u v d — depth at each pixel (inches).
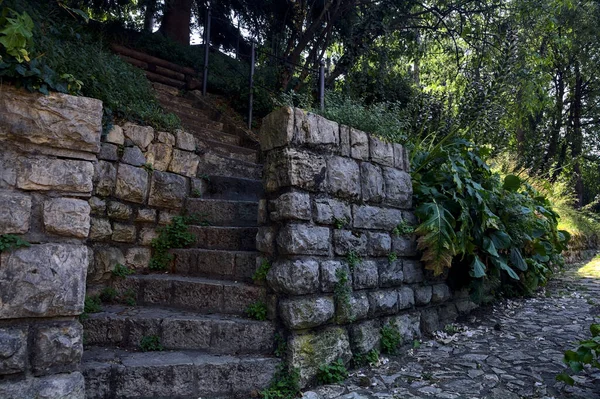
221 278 145.5
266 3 385.4
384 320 149.3
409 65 470.6
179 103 273.9
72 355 89.7
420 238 157.8
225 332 121.5
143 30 343.6
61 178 91.6
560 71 602.5
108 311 130.3
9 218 85.0
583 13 506.6
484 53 351.3
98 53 186.4
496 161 293.1
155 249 158.9
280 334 121.6
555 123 610.2
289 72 327.9
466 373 131.3
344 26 361.1
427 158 179.8
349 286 134.5
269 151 132.3
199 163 193.2
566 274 311.6
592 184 863.7
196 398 108.9
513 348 153.1
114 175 148.7
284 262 122.9
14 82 88.6
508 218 197.3
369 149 151.3
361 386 122.3
